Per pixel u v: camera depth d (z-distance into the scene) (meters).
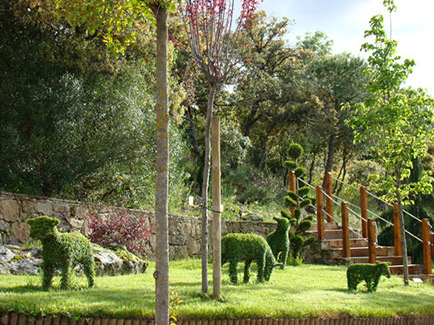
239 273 9.32
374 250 11.23
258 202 19.89
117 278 7.68
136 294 6.13
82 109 12.78
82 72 13.08
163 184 4.32
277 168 29.72
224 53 6.24
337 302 6.64
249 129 27.64
